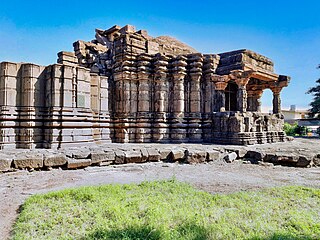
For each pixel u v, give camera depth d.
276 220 5.04
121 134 15.90
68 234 4.32
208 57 17.50
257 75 17.72
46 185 7.59
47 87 12.97
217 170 10.39
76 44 18.50
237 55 16.91
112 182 8.09
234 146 13.81
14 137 12.20
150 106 16.48
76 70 13.48
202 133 16.81
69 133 12.88
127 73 16.00
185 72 16.98
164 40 20.28
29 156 9.33
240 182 8.40
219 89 16.94
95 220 4.81
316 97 35.25
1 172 8.55
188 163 11.52
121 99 16.12
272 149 13.20
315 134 37.56
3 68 12.20
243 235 4.32
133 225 4.49
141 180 8.47
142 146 13.32
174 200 6.04
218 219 4.95
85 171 9.60
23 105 12.52
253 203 5.98
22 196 6.53
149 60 16.55
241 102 15.88
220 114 16.12
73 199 6.00
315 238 4.25
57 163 9.59
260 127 16.33
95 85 15.12
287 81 19.14
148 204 5.61
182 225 4.56
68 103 12.99
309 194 6.82
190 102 17.12
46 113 12.85
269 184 8.20
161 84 16.30
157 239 4.08
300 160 11.42
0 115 11.99
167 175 9.33
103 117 15.46
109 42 19.39
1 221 5.02
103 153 10.52
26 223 4.69
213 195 6.65
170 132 16.48
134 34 16.67
